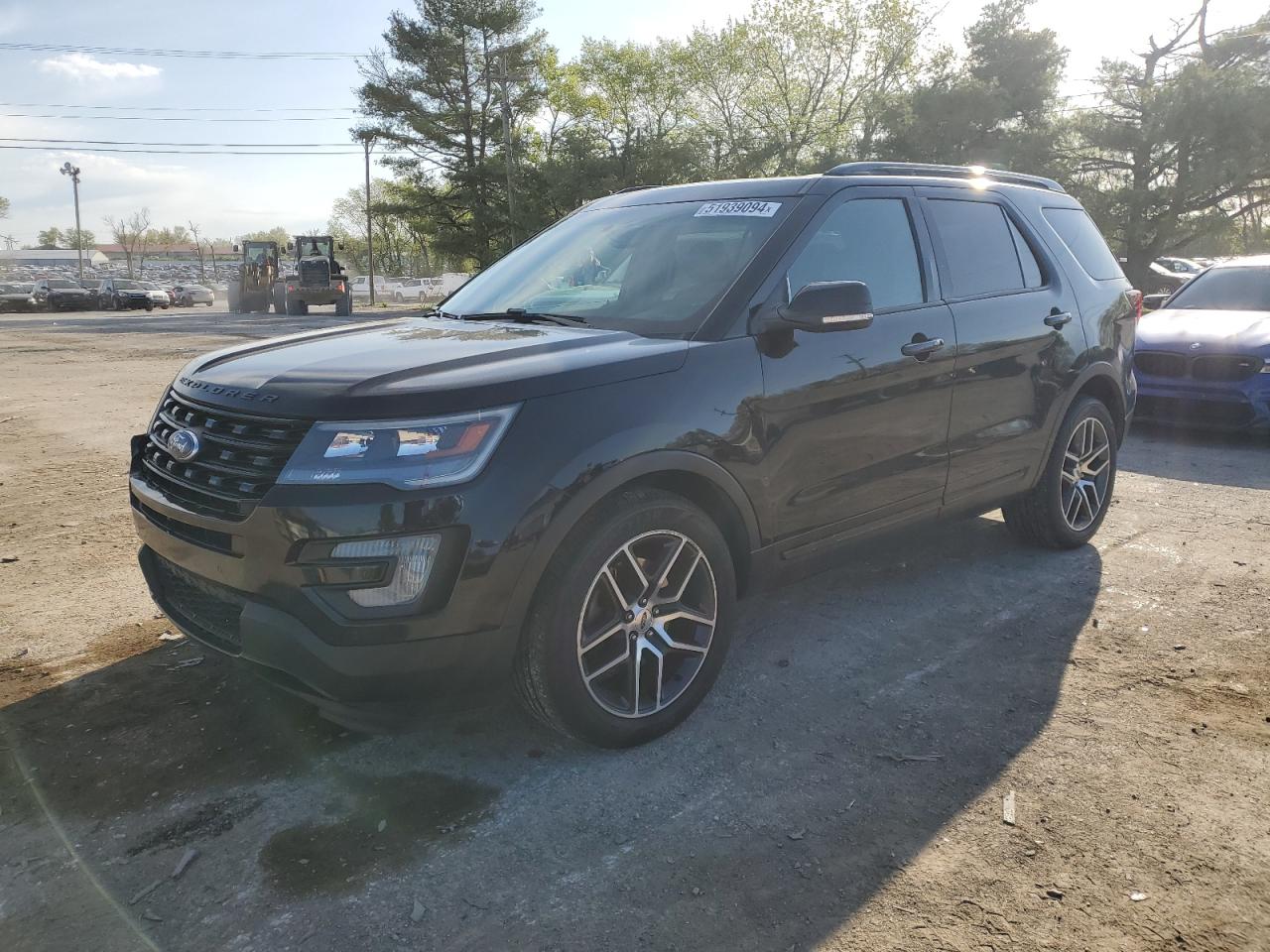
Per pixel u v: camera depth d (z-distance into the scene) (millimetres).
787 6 40969
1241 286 8680
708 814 2588
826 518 3379
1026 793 2678
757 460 3057
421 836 2490
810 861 2385
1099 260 4938
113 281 45688
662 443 2770
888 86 40812
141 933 2141
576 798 2662
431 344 2990
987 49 31688
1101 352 4668
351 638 2391
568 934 2129
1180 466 6816
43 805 2625
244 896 2258
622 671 2887
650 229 3713
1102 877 2318
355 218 96500
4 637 3762
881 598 4199
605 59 47312
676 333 3064
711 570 3012
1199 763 2836
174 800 2648
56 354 16922
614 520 2701
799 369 3180
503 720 3111
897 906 2215
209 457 2643
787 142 42156
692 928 2146
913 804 2627
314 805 2627
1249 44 32875
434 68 44438
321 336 3367
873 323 3486
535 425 2551
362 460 2408
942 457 3809
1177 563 4637
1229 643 3703
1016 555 4766
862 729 3049
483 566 2451
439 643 2453
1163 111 28234
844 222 3547
